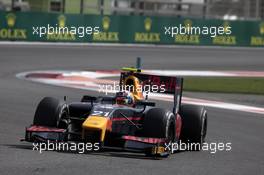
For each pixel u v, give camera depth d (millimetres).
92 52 137750
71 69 107375
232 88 90625
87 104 37000
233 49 170750
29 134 35156
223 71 118125
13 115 52594
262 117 63688
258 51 167875
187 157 37562
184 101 72500
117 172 29969
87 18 158625
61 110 35625
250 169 34906
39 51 132000
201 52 155375
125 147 34844
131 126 36594
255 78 107938
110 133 34938
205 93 83438
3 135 41938
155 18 169625
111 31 163500
